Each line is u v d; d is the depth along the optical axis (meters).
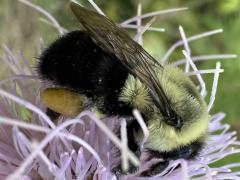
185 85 0.05
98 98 0.05
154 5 0.11
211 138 0.05
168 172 0.05
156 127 0.05
